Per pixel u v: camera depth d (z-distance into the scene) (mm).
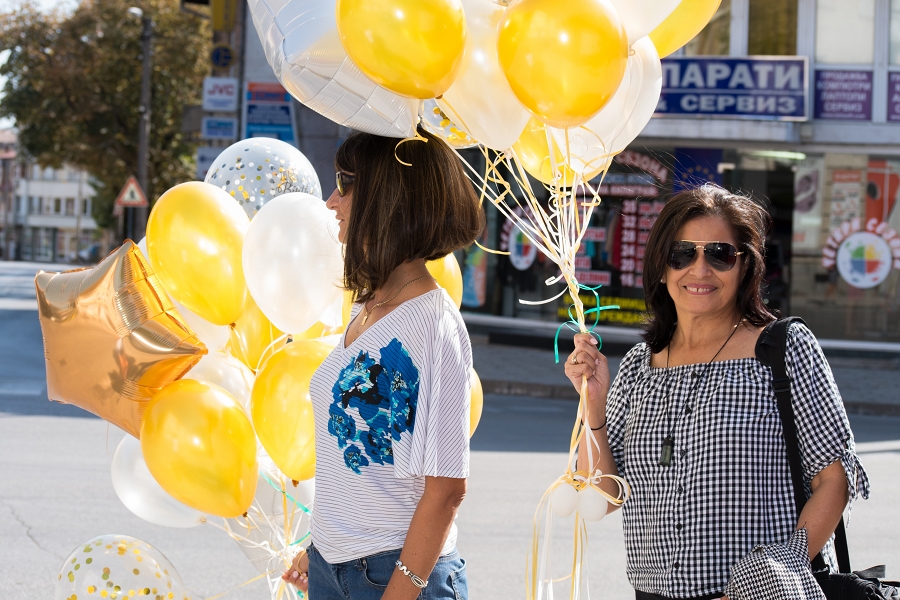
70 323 2500
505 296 15047
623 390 2479
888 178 14109
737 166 14109
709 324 2357
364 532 2043
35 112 29094
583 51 2045
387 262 2082
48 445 7379
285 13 2160
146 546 2641
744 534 2176
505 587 4684
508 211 2531
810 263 14266
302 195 2740
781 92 13625
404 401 2020
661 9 2273
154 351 2480
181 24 28609
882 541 5656
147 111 25922
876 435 9609
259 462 2809
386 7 1979
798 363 2209
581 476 2473
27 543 5027
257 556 2904
